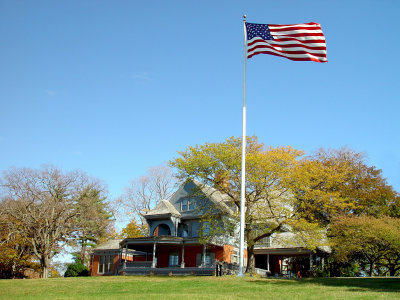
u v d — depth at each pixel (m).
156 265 42.19
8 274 46.06
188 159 34.84
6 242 44.38
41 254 40.78
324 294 17.25
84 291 23.09
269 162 32.88
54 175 43.22
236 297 17.16
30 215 41.16
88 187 45.34
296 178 33.06
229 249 40.59
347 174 45.06
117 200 58.69
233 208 42.16
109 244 51.00
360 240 33.53
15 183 41.41
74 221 43.62
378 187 44.28
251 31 23.19
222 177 33.41
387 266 38.75
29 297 20.09
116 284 25.38
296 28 22.25
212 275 32.66
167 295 18.31
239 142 35.41
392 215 42.84
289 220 31.91
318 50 21.91
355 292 17.62
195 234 41.22
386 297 15.54
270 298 16.52
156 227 43.16
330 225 36.84
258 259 45.00
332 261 38.47
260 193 33.41
